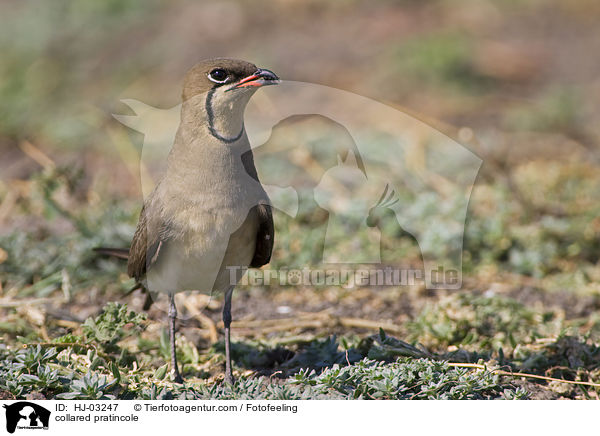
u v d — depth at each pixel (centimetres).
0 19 2944
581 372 1122
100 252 1352
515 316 1275
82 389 959
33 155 2084
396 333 1297
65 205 1755
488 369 1076
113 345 1139
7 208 1791
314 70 2450
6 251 1505
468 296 1292
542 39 2809
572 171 1891
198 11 2931
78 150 2138
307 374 1095
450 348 1210
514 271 1550
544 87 2492
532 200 1748
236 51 2639
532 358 1135
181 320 1330
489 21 2889
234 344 1200
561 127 2247
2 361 1066
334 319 1333
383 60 2514
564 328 1229
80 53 2727
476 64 2561
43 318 1253
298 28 2786
